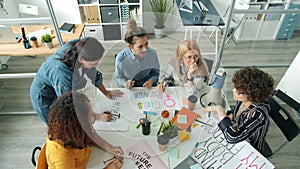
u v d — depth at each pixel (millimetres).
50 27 2549
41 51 2160
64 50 1345
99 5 3244
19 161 1993
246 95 1179
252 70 1204
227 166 1087
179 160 1119
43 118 1670
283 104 2381
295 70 2018
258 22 3457
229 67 2713
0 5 3025
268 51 3410
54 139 985
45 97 1536
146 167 1092
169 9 3217
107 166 1099
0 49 2166
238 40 3645
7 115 2418
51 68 1314
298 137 2137
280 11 1585
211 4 3248
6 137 2199
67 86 1307
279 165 1925
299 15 3377
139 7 3381
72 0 3332
